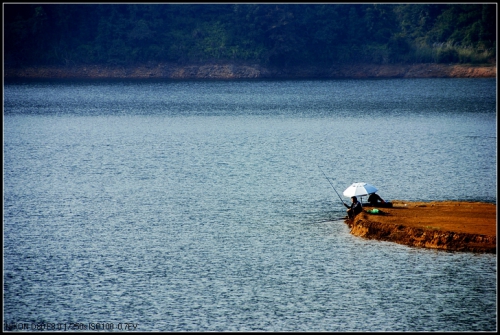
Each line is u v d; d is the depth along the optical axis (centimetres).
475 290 8988
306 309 8556
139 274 9675
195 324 8225
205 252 10556
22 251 10712
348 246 10644
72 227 12050
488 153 19700
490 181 15438
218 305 8675
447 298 8794
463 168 17150
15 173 17325
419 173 16538
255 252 10506
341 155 19775
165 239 11269
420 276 9425
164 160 19275
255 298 8862
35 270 9856
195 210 13188
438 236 10406
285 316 8388
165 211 13138
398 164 17950
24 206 13662
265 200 13925
